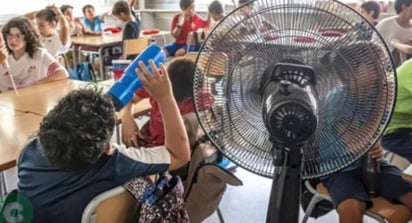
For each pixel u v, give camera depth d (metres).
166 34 5.62
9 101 2.16
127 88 1.16
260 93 0.81
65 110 1.00
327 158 0.83
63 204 1.02
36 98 2.21
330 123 0.81
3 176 2.39
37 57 2.62
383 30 3.53
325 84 0.79
